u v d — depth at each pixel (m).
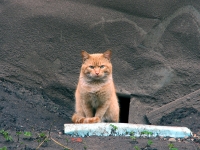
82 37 15.01
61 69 15.12
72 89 15.09
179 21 14.89
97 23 14.93
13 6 15.00
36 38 15.04
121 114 16.25
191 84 14.89
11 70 15.02
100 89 12.66
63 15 14.95
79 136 11.30
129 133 11.48
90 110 13.05
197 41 14.91
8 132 11.04
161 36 14.95
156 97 15.04
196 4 14.85
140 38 14.97
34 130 11.69
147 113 14.78
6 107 13.07
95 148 10.27
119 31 14.97
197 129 13.36
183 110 14.47
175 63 14.97
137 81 15.10
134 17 14.91
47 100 14.95
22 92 14.73
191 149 10.50
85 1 14.95
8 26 15.02
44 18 14.95
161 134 11.59
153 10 14.82
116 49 15.02
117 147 10.38
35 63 15.09
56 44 15.05
